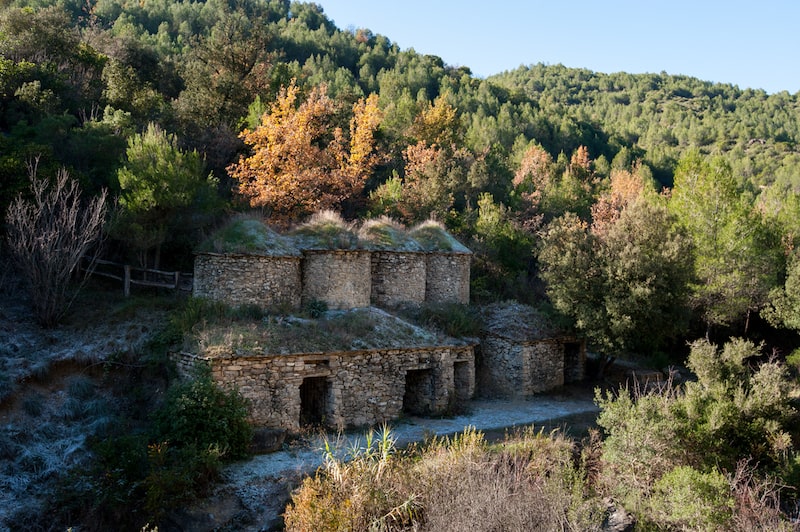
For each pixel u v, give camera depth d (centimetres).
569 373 2472
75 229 1958
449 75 9850
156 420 1432
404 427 1770
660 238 2308
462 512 1069
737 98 16600
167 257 2475
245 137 3266
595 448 1545
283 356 1609
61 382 1652
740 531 1130
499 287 3319
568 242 2403
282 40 8188
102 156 2456
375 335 1864
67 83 3325
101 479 1273
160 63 4538
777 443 1437
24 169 2047
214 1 8319
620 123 13600
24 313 1911
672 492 1210
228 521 1183
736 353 1655
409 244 2378
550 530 1070
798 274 2597
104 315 1922
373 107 3931
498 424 1828
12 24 3628
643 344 2347
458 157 4844
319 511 1055
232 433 1418
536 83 17988
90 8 6819
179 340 1675
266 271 1933
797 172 8425
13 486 1319
